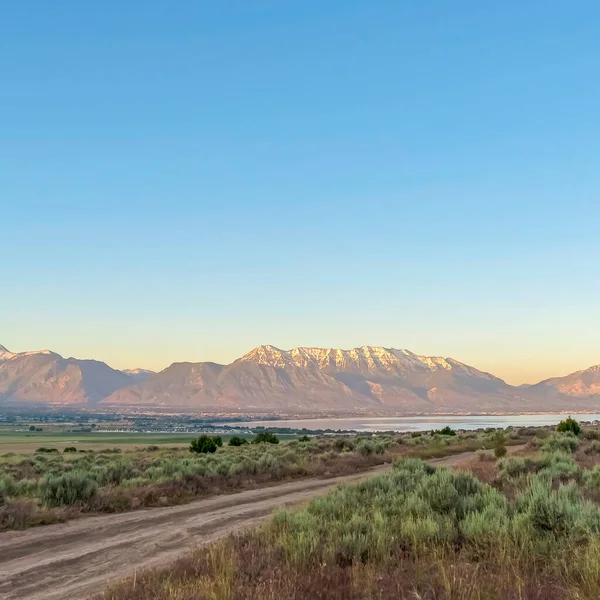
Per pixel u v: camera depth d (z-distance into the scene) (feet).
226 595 24.98
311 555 30.96
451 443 173.27
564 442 111.24
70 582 35.40
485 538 31.96
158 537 48.08
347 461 113.91
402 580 26.61
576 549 28.37
